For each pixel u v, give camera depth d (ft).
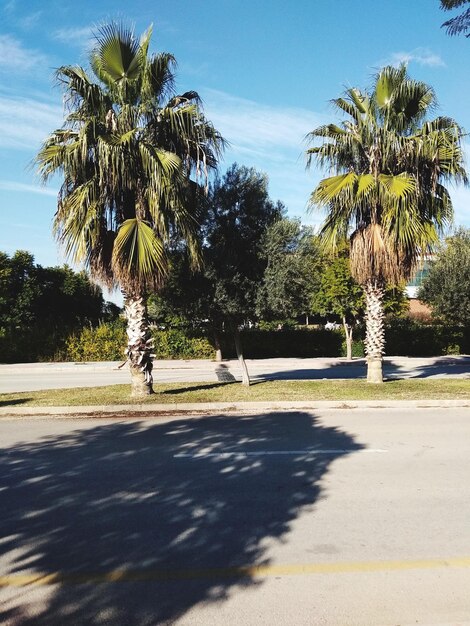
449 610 12.26
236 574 14.07
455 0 32.81
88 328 99.50
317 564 14.61
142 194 40.88
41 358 96.22
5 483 22.06
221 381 57.31
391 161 49.24
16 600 12.89
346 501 19.51
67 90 39.68
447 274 91.09
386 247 48.52
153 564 14.66
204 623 11.82
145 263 39.24
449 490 20.71
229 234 48.01
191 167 43.34
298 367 84.02
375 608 12.37
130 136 37.60
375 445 28.02
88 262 42.63
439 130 48.08
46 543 16.06
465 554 15.19
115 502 19.58
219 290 47.26
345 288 87.92
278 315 49.65
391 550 15.44
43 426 34.47
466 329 104.01
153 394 43.98
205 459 25.52
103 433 31.89
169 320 96.58
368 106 49.47
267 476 22.66
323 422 34.73
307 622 11.82
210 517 18.02
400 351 104.83
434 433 31.07
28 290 118.73
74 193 39.91
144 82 40.73
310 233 49.39
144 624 11.81
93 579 13.87
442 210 50.88
